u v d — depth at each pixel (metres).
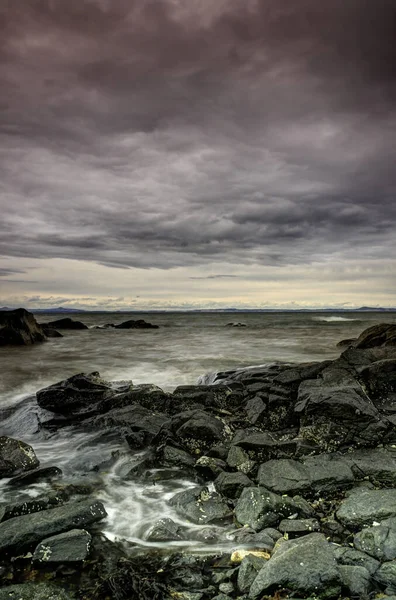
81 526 5.45
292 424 9.78
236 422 10.05
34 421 11.45
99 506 5.86
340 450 7.86
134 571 4.42
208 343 33.66
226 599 3.89
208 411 10.90
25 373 19.14
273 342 33.81
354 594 3.84
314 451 7.78
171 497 6.57
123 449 9.02
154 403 11.66
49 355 25.98
